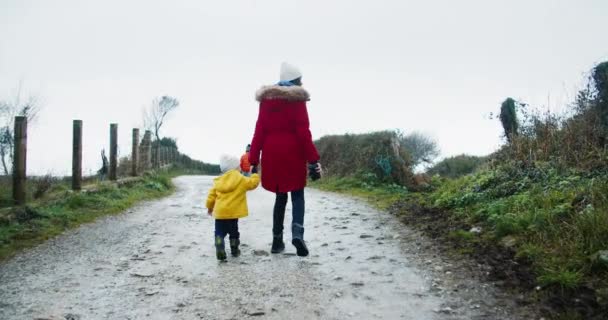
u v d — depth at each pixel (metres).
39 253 5.71
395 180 15.50
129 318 3.69
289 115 5.32
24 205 7.56
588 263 3.92
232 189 5.54
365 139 17.56
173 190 16.27
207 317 3.69
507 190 6.69
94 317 3.70
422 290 4.19
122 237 6.82
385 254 5.49
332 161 19.20
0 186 8.96
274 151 5.35
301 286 4.38
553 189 5.80
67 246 6.12
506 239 5.05
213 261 5.38
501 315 3.53
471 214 6.43
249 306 3.90
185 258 5.54
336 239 6.45
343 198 12.20
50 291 4.32
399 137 17.73
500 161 8.06
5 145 13.42
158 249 6.04
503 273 4.26
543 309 3.50
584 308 3.39
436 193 8.66
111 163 12.94
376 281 4.49
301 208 5.33
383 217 8.16
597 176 5.70
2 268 5.07
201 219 8.71
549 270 3.95
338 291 4.23
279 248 5.67
